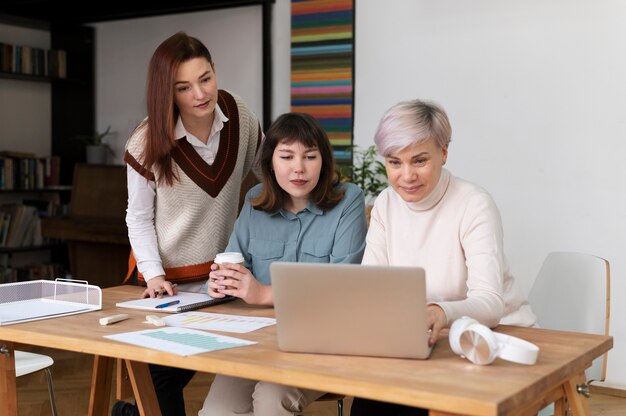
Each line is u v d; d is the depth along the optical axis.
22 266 6.30
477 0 4.50
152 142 2.55
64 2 6.03
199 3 5.61
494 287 2.04
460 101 4.58
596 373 2.23
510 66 4.41
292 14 5.18
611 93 4.13
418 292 1.69
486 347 1.68
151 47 6.05
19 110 6.36
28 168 6.21
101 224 5.25
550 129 4.31
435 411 1.51
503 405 1.44
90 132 6.38
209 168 2.71
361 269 1.71
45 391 4.08
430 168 2.08
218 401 2.36
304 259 2.53
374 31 4.87
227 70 5.61
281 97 5.38
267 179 2.50
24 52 6.12
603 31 4.14
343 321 1.75
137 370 2.29
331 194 2.51
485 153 4.51
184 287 2.80
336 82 5.02
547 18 4.29
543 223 4.35
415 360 1.74
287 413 2.19
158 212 2.73
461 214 2.18
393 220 2.31
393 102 4.83
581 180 4.24
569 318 2.41
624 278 4.14
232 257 2.34
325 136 2.46
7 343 2.30
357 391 1.57
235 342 1.91
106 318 2.15
